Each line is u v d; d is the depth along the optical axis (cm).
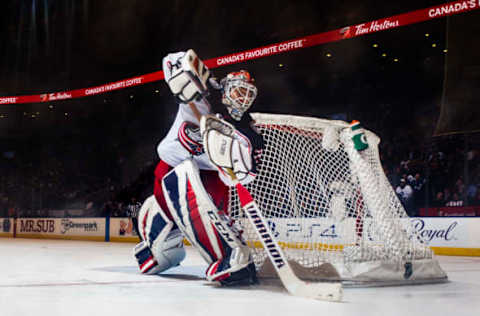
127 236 1060
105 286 259
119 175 1645
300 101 1452
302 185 296
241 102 261
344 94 1392
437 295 231
